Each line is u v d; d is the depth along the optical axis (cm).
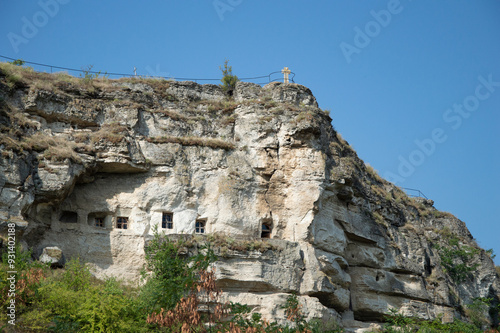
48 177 3769
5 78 4112
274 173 4353
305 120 4391
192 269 3356
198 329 3102
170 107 4544
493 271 6219
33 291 3250
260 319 3784
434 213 6381
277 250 4069
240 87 4709
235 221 4166
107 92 4384
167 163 4191
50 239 3859
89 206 4034
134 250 3997
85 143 4047
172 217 4119
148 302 3334
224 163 4312
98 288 3475
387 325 4512
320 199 4325
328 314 4128
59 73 4462
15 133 3844
